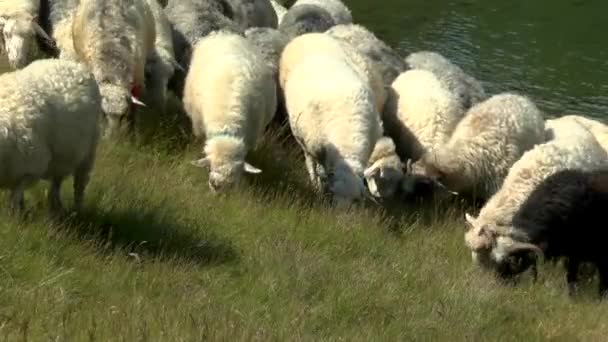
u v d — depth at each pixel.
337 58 15.45
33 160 9.98
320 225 12.66
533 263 12.48
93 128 10.62
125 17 14.68
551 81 26.39
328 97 14.31
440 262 12.66
